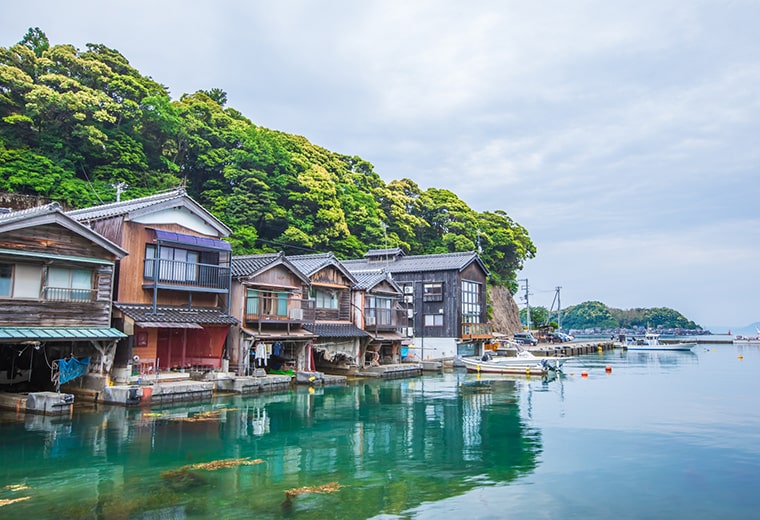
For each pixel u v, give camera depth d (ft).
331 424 66.39
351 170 232.94
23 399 66.54
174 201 85.66
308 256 123.34
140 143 147.23
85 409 68.54
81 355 76.18
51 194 122.21
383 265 173.37
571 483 43.91
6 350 77.41
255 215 152.97
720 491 42.34
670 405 85.05
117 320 77.05
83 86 136.05
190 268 88.69
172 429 60.13
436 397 92.32
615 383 118.21
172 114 154.51
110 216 80.18
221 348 90.58
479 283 182.80
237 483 42.19
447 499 39.58
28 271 66.74
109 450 50.88
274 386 92.38
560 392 101.04
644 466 49.03
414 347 167.94
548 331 288.51
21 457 48.14
